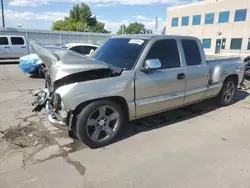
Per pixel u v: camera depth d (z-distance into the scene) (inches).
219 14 1306.6
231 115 185.6
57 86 118.3
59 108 118.5
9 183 95.8
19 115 176.9
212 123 166.9
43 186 94.4
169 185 96.1
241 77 217.0
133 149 126.4
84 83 114.7
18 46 583.8
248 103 222.7
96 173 104.0
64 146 128.6
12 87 281.4
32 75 375.9
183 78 154.5
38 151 122.6
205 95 180.5
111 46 157.2
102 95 118.9
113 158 116.9
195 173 104.5
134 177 101.4
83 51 417.7
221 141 137.1
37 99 137.2
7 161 112.3
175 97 152.7
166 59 146.3
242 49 1223.5
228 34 1279.5
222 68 188.9
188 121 170.7
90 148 126.4
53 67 113.7
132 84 128.6
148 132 149.4
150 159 116.4
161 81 141.2
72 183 96.7
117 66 136.3
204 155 120.5
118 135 136.6
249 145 132.2
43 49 122.0
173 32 1614.2
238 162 113.7
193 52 164.9
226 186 95.4
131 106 131.6
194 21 1453.0
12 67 495.5
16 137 138.5
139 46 139.6
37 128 151.9
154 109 144.3
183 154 121.5
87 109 118.2
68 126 121.3
